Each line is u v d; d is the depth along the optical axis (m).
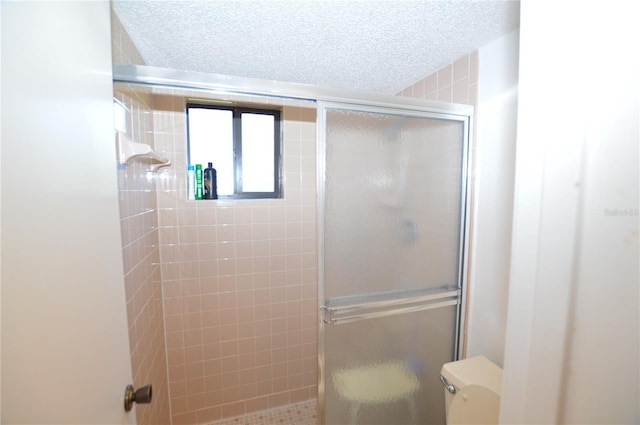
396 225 1.29
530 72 0.50
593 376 0.47
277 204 1.86
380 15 1.04
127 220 1.05
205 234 1.73
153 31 1.13
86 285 0.51
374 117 1.21
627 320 0.46
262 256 1.85
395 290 1.31
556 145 0.48
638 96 0.41
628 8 0.41
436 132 1.32
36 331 0.38
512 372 0.55
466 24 1.10
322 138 1.12
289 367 1.95
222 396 1.83
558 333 0.49
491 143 1.26
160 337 1.59
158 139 1.61
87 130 0.53
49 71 0.42
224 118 1.84
